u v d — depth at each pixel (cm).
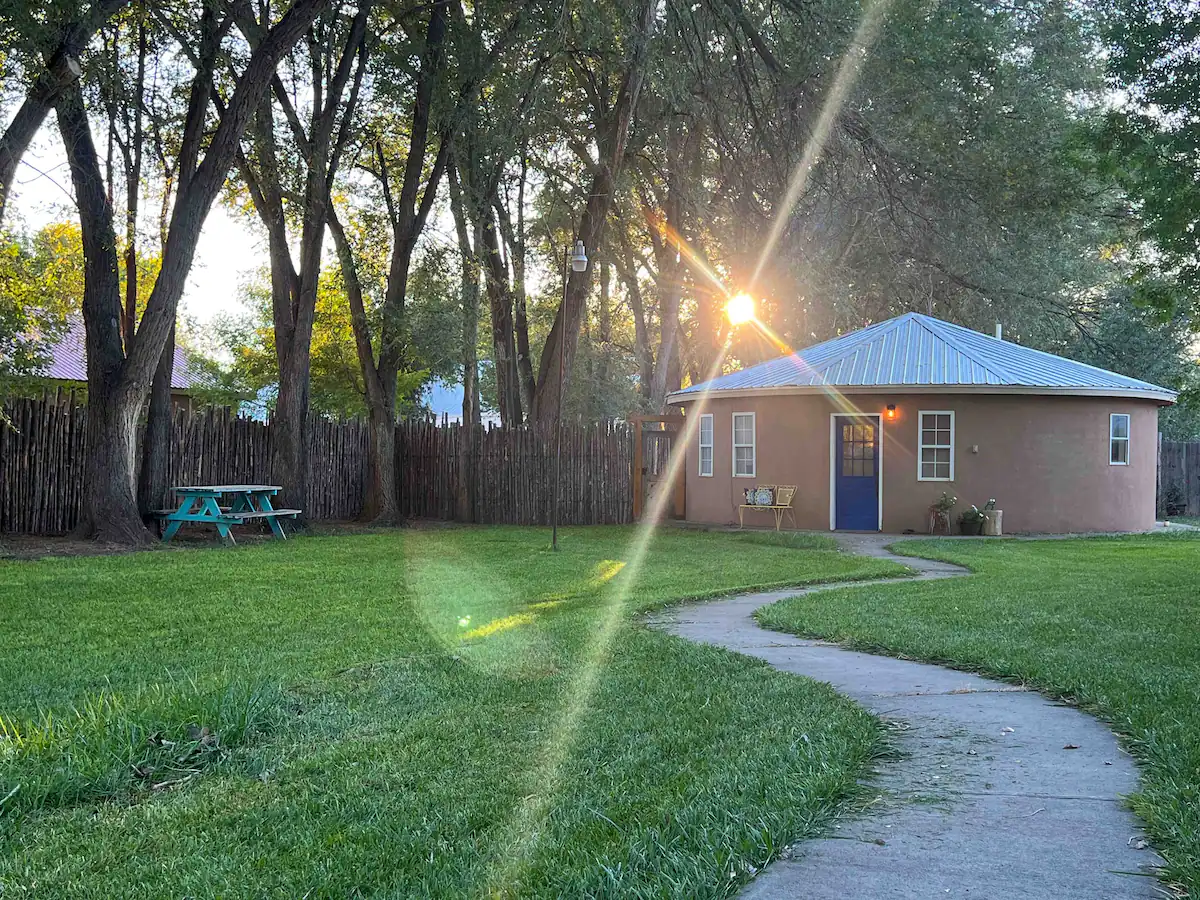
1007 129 2527
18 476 1806
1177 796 393
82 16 1345
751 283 2862
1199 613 923
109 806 430
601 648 762
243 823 406
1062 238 3012
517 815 405
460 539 1927
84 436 1900
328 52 2017
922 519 2098
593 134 2583
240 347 3816
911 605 984
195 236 1677
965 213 2691
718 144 2547
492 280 2436
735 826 364
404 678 658
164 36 1725
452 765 475
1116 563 1465
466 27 2067
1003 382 2064
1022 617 899
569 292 2458
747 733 517
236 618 931
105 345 1692
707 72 2284
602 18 2100
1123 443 2198
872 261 3178
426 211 2186
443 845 372
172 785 459
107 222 1684
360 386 3378
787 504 2122
